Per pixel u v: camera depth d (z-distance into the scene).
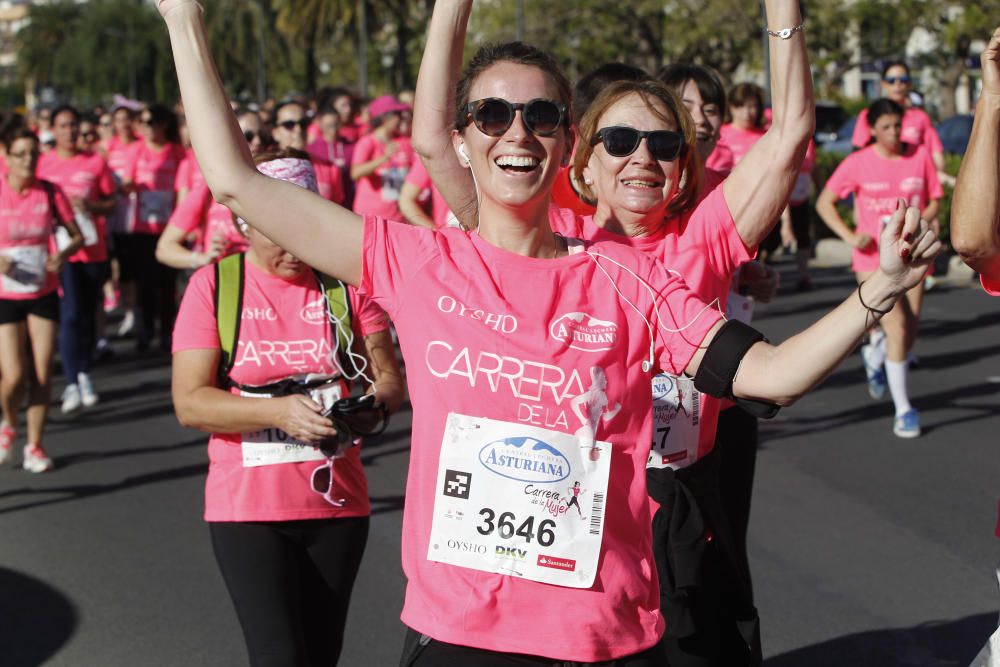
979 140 2.70
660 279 2.52
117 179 12.37
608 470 2.44
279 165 3.84
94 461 8.05
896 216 2.17
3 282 7.66
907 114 11.41
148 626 5.18
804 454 7.74
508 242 2.54
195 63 2.57
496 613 2.41
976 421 8.48
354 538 3.73
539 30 33.88
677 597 3.46
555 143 2.50
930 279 14.84
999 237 2.78
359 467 3.78
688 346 2.45
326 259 2.58
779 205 3.39
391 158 11.08
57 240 7.91
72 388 9.68
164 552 6.14
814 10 30.86
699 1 32.09
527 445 2.42
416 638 2.48
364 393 3.83
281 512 3.61
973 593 5.35
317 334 3.78
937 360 10.66
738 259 3.47
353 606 5.36
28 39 92.69
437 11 3.11
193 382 3.70
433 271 2.52
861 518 6.42
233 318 3.74
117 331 13.84
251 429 3.59
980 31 27.61
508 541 2.42
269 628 3.51
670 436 3.49
